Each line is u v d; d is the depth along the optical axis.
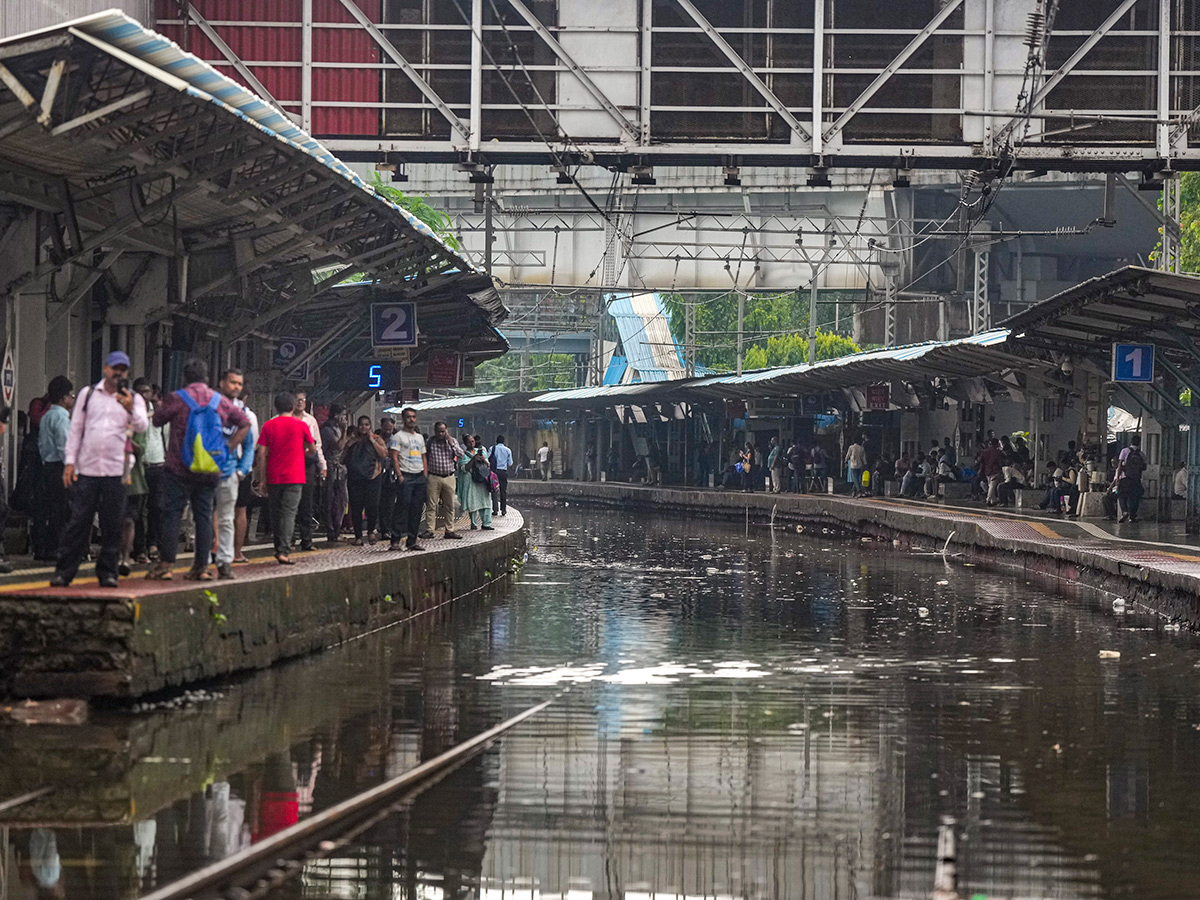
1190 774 12.61
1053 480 50.59
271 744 13.34
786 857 10.01
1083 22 35.91
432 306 38.16
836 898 9.08
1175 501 43.59
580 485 88.69
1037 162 36.00
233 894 8.88
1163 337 39.41
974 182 41.16
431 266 33.75
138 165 19.98
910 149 35.94
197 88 17.22
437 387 45.31
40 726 13.93
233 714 14.79
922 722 15.00
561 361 125.00
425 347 44.00
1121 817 11.14
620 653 20.06
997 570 36.19
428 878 9.39
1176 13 35.81
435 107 35.91
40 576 18.03
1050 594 29.62
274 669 18.03
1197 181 60.16
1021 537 37.84
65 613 14.79
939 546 44.56
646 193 67.00
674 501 75.62
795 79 35.94
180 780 11.87
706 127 36.06
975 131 35.97
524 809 11.22
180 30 35.75
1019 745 13.85
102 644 14.81
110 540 16.08
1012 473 54.00
